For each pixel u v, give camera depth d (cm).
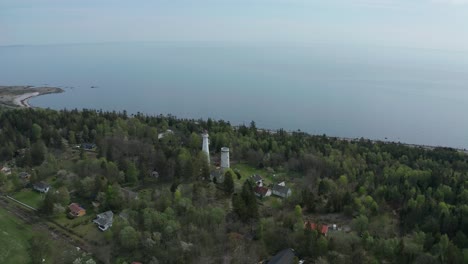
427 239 9988
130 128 17650
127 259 9344
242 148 16925
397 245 9512
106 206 11600
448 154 17762
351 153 16975
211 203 12038
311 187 13962
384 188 13000
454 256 8944
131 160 14575
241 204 10844
